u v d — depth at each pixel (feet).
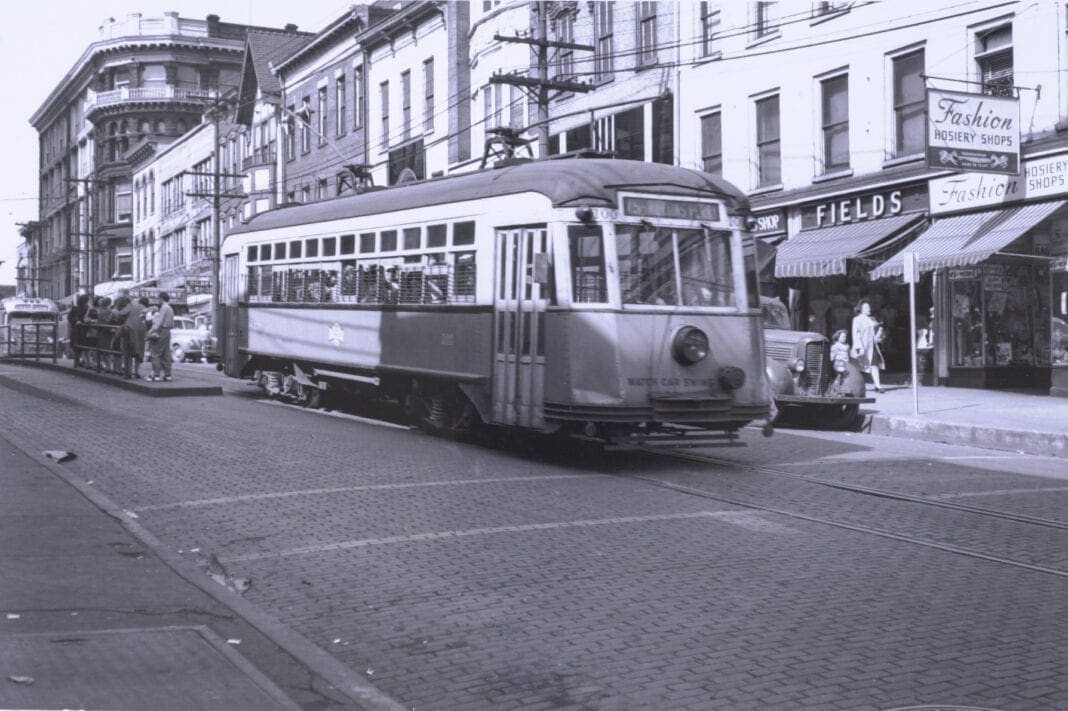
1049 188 65.21
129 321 73.97
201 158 223.30
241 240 71.15
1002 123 64.64
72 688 16.22
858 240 75.31
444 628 21.18
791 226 84.94
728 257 42.88
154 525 30.27
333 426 53.78
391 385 54.24
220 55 276.62
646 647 19.89
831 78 80.79
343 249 58.08
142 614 20.59
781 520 31.76
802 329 86.48
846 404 60.03
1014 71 67.97
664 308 41.01
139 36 271.08
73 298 252.42
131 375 74.79
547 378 41.27
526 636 20.62
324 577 24.99
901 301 79.66
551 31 110.32
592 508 33.17
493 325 44.62
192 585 23.00
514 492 35.63
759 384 43.04
